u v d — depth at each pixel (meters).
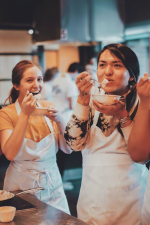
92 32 6.48
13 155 2.17
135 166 2.08
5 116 2.34
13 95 2.48
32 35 7.24
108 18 6.60
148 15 6.12
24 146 2.28
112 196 2.02
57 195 2.41
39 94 2.25
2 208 1.88
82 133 2.03
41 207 2.00
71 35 6.32
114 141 2.04
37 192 2.30
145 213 1.95
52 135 2.38
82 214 2.13
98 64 2.07
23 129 2.15
